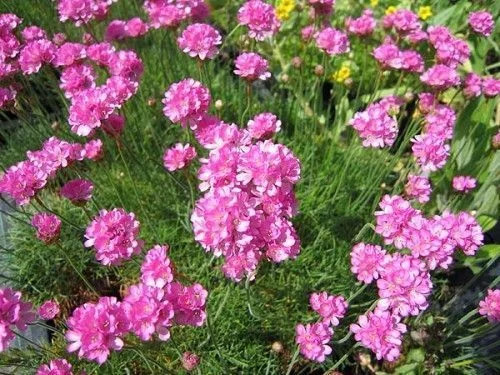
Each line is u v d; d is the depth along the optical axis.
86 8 0.29
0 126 0.33
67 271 0.28
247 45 0.34
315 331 0.19
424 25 0.39
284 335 0.25
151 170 0.31
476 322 0.26
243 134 0.21
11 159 0.32
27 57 0.27
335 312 0.19
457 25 0.39
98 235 0.19
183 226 0.28
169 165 0.22
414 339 0.24
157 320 0.16
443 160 0.23
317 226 0.28
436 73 0.27
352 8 0.41
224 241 0.17
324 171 0.30
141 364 0.24
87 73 0.27
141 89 0.32
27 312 0.17
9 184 0.21
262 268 0.26
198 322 0.17
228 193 0.17
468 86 0.29
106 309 0.16
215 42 0.26
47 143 0.23
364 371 0.25
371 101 0.30
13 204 0.30
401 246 0.19
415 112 0.29
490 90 0.28
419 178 0.24
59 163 0.23
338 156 0.32
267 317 0.25
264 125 0.23
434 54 0.32
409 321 0.25
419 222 0.19
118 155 0.31
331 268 0.26
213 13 0.42
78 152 0.23
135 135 0.32
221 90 0.35
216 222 0.17
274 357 0.24
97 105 0.23
